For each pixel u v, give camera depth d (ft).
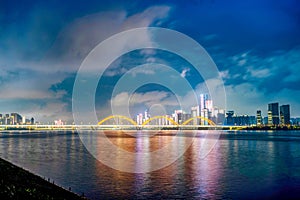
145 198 112.68
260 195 118.83
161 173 167.22
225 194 119.55
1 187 75.46
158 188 128.57
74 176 155.53
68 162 215.51
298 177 155.02
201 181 143.74
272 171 176.24
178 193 120.57
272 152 304.50
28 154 274.98
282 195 119.03
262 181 144.87
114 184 135.95
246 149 341.21
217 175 161.27
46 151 307.58
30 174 105.81
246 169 183.42
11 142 469.57
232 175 161.38
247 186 133.39
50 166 193.88
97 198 112.37
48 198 80.84
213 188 129.39
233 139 580.71
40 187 90.07
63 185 133.39
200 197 114.62
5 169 95.86
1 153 285.43
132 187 129.80
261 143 452.76
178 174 163.73
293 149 340.39
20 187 80.74
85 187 129.59
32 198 76.28
